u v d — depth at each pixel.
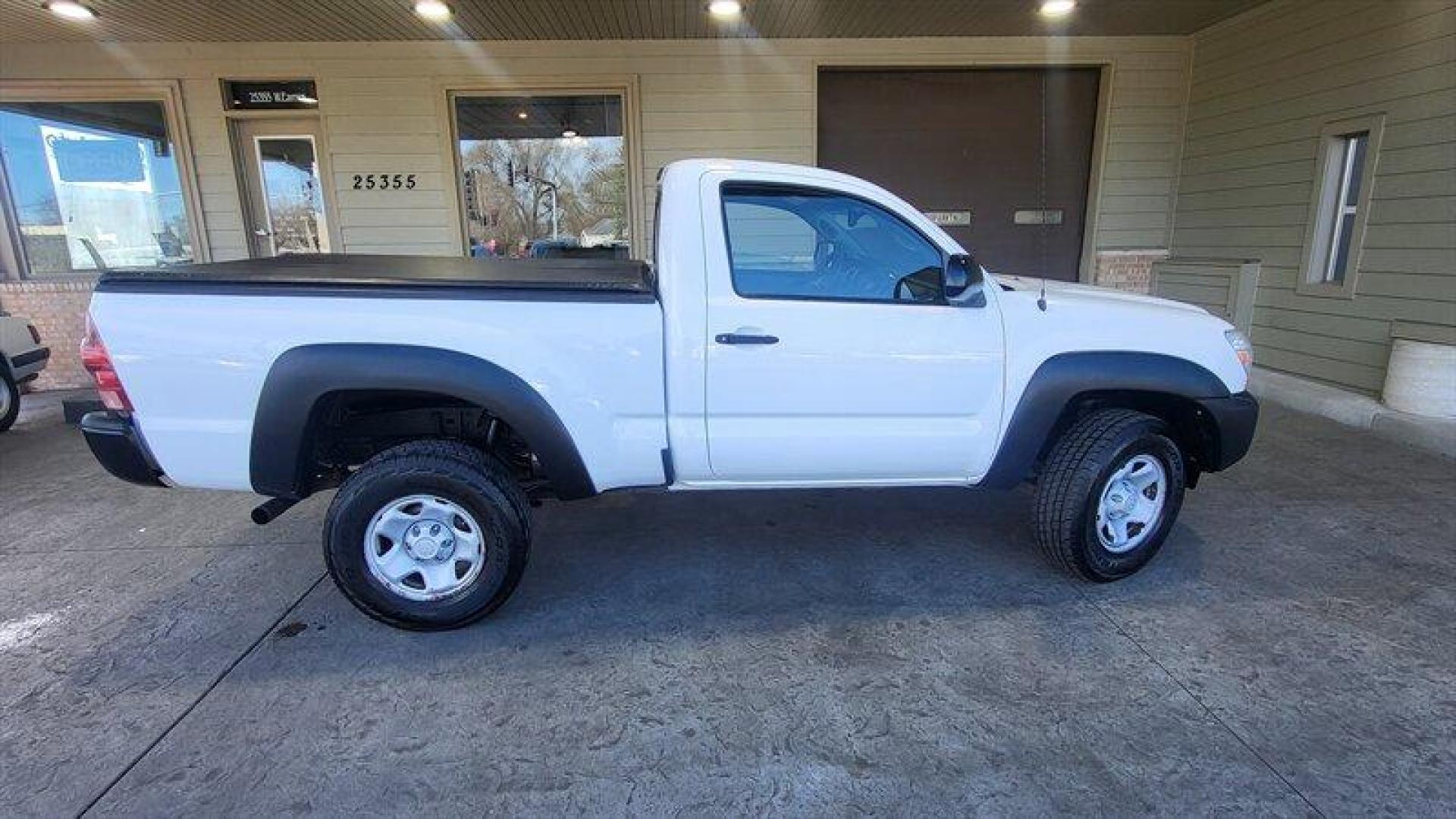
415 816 2.06
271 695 2.57
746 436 2.96
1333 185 6.30
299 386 2.64
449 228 7.52
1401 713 2.42
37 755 2.29
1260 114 6.85
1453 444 4.89
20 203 7.47
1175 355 3.18
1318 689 2.54
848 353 2.94
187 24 6.45
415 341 2.68
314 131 7.39
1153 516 3.25
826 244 3.00
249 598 3.25
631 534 3.84
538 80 7.25
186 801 2.11
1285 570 3.38
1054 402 3.11
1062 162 7.98
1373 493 4.29
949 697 2.53
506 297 2.73
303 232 7.64
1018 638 2.87
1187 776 2.17
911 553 3.59
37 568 3.55
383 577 2.84
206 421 2.67
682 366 2.87
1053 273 8.12
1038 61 7.54
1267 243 6.89
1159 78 7.70
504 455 3.19
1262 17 6.75
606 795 2.12
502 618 3.04
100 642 2.91
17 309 7.48
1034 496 3.27
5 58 6.99
